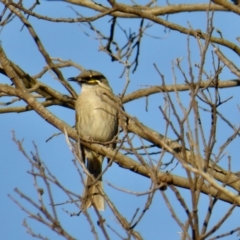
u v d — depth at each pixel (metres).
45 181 9.24
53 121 12.24
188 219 8.77
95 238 8.88
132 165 11.81
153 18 13.77
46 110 12.25
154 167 9.89
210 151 9.24
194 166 9.23
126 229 9.19
